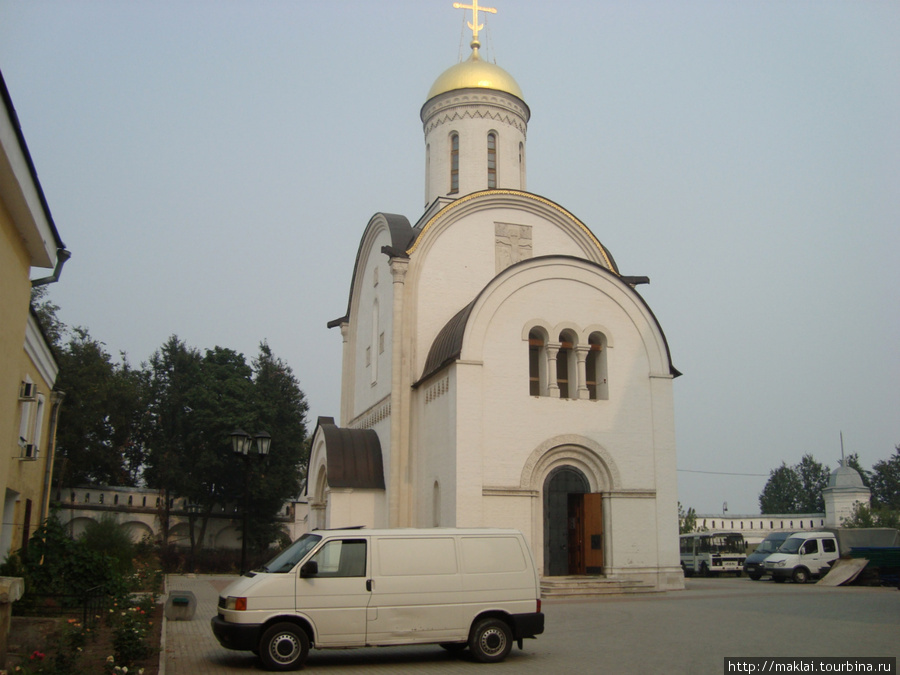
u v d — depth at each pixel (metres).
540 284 25.75
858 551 31.44
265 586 12.20
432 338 28.56
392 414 27.59
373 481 28.77
